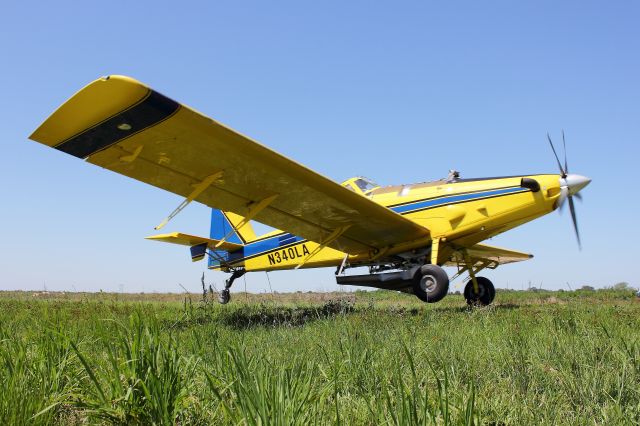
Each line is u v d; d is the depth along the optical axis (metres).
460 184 8.41
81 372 2.52
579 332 3.80
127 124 5.22
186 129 5.43
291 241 11.09
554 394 2.33
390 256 9.27
